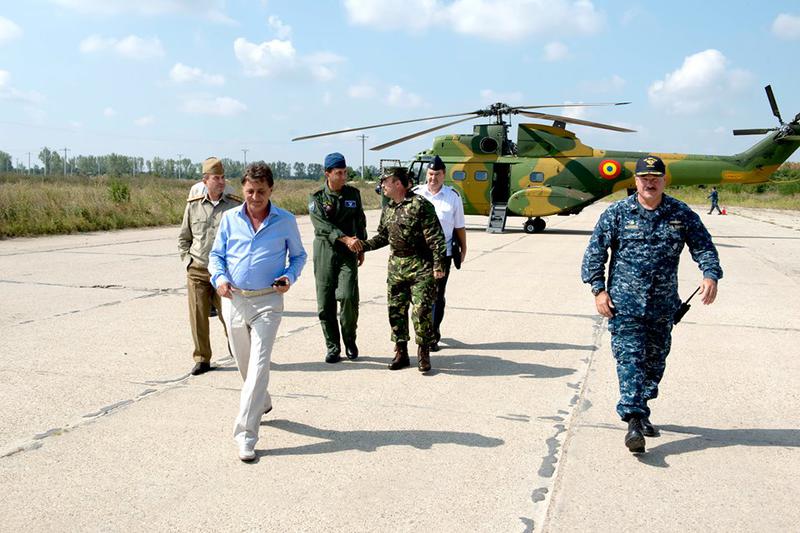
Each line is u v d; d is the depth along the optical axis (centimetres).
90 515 328
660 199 419
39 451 402
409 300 595
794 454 421
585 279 434
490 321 808
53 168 13262
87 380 544
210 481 368
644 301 415
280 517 330
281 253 426
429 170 659
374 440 432
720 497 360
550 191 2112
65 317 780
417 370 596
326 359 619
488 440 434
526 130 2134
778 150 2023
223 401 500
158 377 557
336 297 611
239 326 428
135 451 406
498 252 1594
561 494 360
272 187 422
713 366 620
